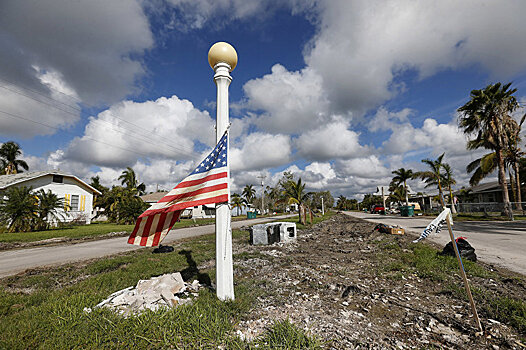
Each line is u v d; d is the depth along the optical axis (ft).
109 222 100.58
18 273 23.90
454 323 12.13
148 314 11.80
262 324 12.23
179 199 15.33
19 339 10.03
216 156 15.60
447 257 23.82
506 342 10.32
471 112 84.64
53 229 70.08
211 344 10.07
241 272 22.33
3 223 61.67
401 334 11.28
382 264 23.97
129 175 172.04
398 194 178.29
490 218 75.66
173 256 28.17
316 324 12.21
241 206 208.03
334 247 36.32
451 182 106.22
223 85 16.17
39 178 80.89
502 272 20.45
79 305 13.35
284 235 41.50
